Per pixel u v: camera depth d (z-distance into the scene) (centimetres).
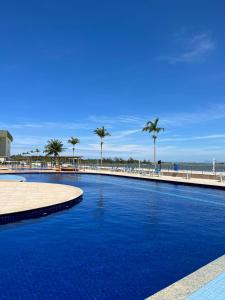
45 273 621
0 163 6975
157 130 4584
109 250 780
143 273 624
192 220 1165
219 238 905
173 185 2573
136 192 2095
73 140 7150
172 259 711
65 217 1191
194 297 458
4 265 667
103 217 1204
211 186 2225
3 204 1227
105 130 6331
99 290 545
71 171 4600
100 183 2858
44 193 1633
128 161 8056
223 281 514
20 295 524
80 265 669
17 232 945
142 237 912
